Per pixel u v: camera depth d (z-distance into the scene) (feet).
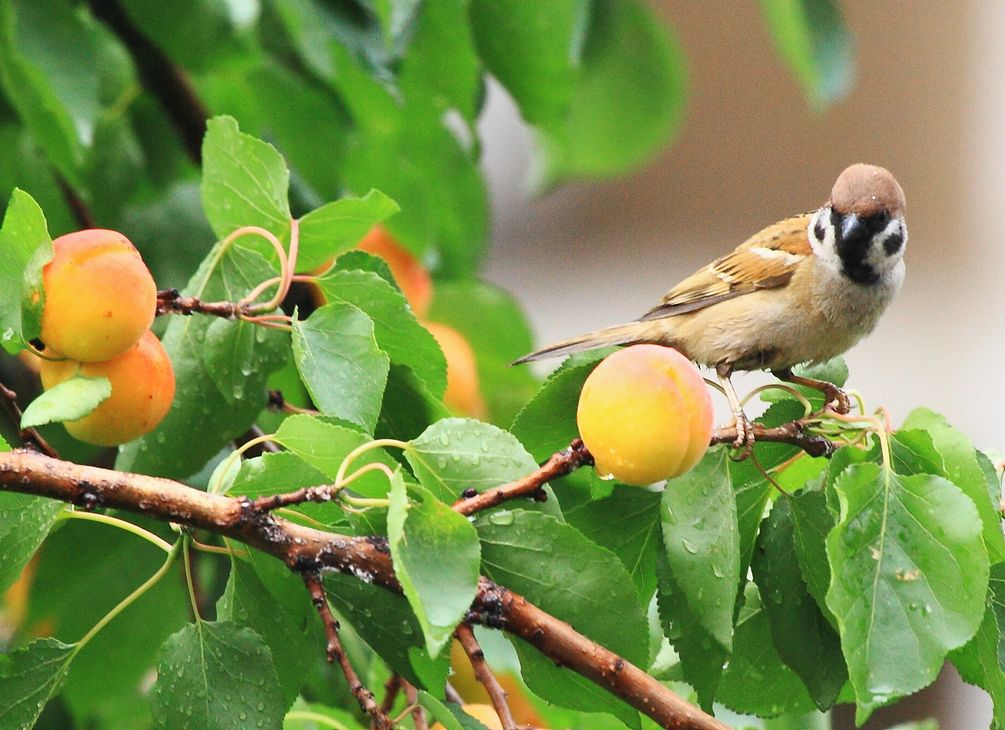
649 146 35.55
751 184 66.13
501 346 33.50
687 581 17.19
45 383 17.13
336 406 17.60
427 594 14.43
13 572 17.04
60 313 16.22
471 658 15.90
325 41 26.58
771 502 19.29
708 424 16.37
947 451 17.57
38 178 30.12
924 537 16.06
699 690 18.40
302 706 22.89
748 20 63.26
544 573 16.69
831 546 15.71
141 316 16.57
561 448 19.65
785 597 18.66
